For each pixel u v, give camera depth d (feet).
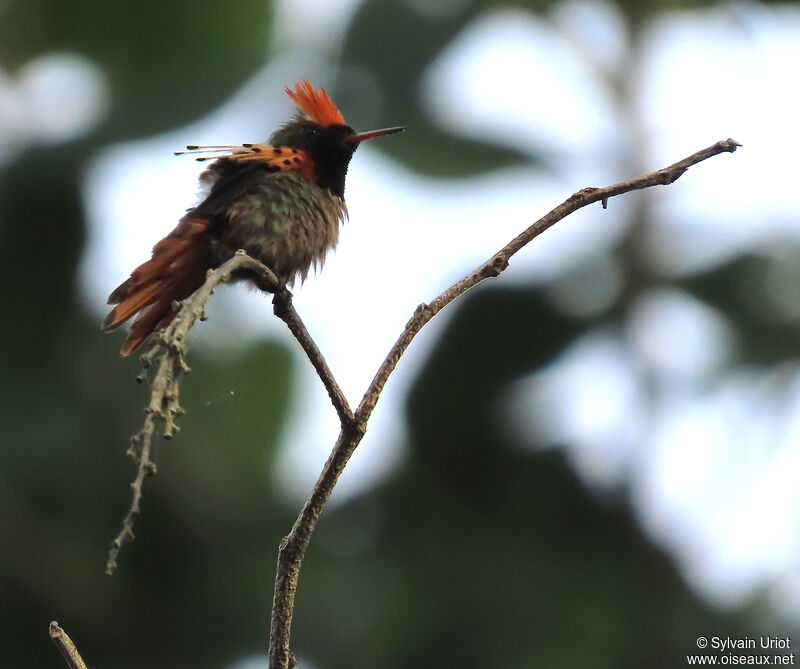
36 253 40.06
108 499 41.29
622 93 40.88
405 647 42.01
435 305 19.42
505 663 41.09
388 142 37.27
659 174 20.26
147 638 41.98
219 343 41.63
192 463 41.29
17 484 40.24
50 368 40.86
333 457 18.67
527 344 40.60
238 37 39.52
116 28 39.78
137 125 38.27
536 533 43.27
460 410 41.78
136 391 41.57
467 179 36.91
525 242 20.04
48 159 39.11
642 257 40.96
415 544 43.47
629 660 40.88
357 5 39.19
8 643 40.93
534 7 40.96
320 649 41.29
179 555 42.22
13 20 40.04
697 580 42.22
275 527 43.04
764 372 39.42
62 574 40.86
